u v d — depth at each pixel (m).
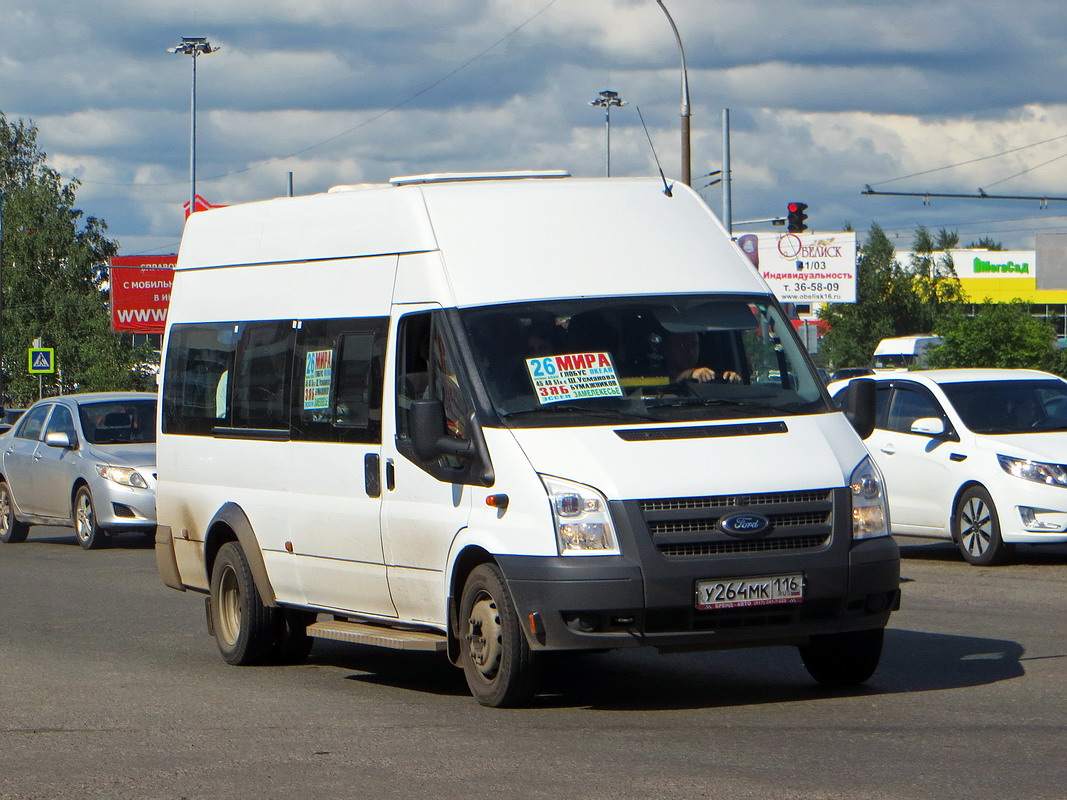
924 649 13.67
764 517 10.62
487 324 11.50
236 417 14.24
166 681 13.33
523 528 10.68
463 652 11.47
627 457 10.69
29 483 28.66
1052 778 8.55
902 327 107.06
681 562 10.45
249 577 14.02
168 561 15.43
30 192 102.00
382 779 9.05
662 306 11.81
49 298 97.44
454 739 10.20
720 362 11.64
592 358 11.40
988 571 19.91
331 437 12.81
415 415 11.15
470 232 12.00
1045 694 11.26
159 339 88.25
